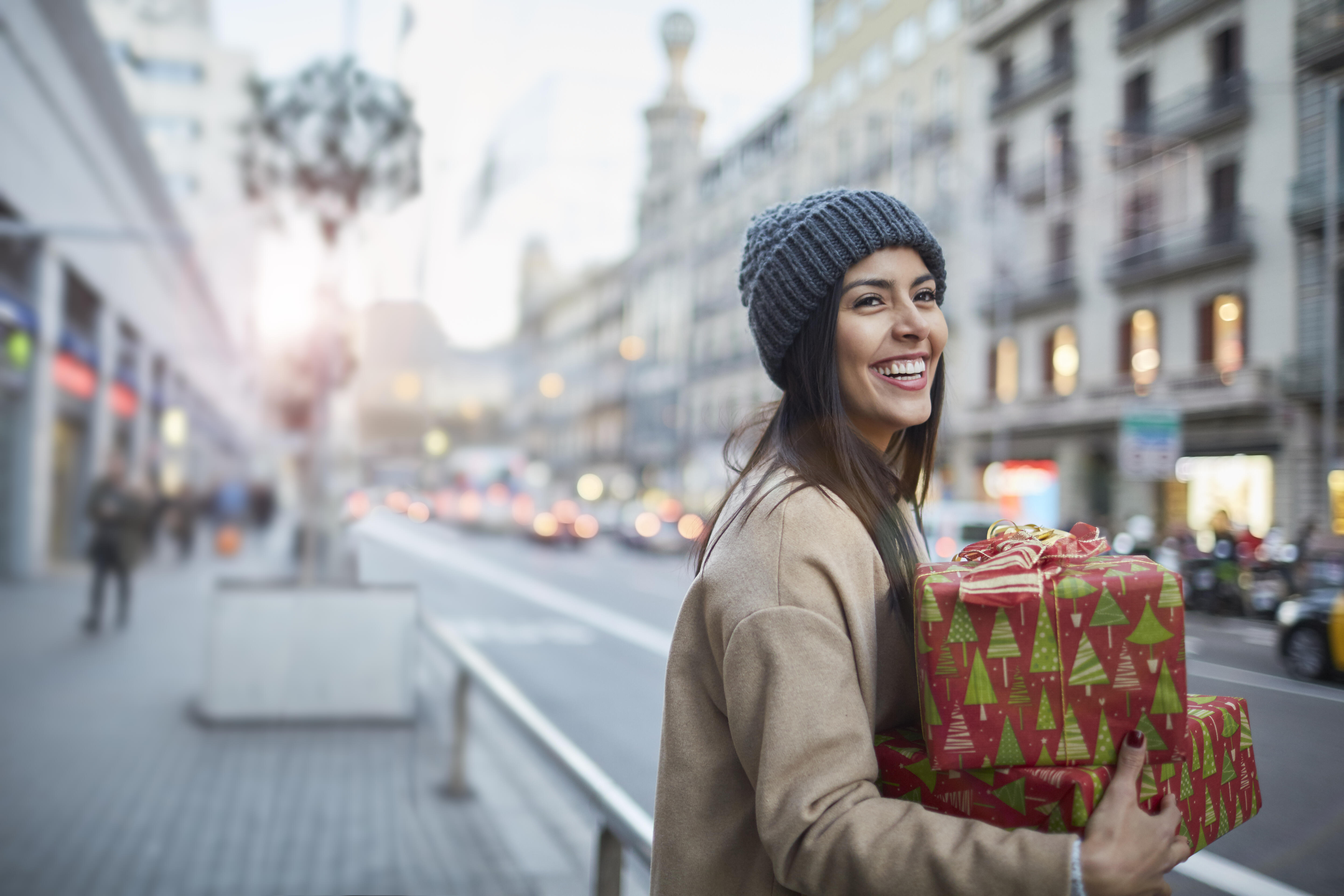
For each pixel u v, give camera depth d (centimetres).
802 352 102
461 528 2747
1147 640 78
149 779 443
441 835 338
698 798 98
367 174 495
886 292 102
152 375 1828
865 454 99
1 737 523
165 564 1555
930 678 81
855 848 79
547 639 805
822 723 83
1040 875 72
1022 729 79
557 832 341
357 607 557
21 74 979
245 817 388
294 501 577
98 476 1311
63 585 1249
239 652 551
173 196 1428
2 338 1120
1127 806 76
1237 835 104
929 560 120
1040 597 80
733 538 96
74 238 1244
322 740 514
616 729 483
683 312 2297
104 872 329
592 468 3456
